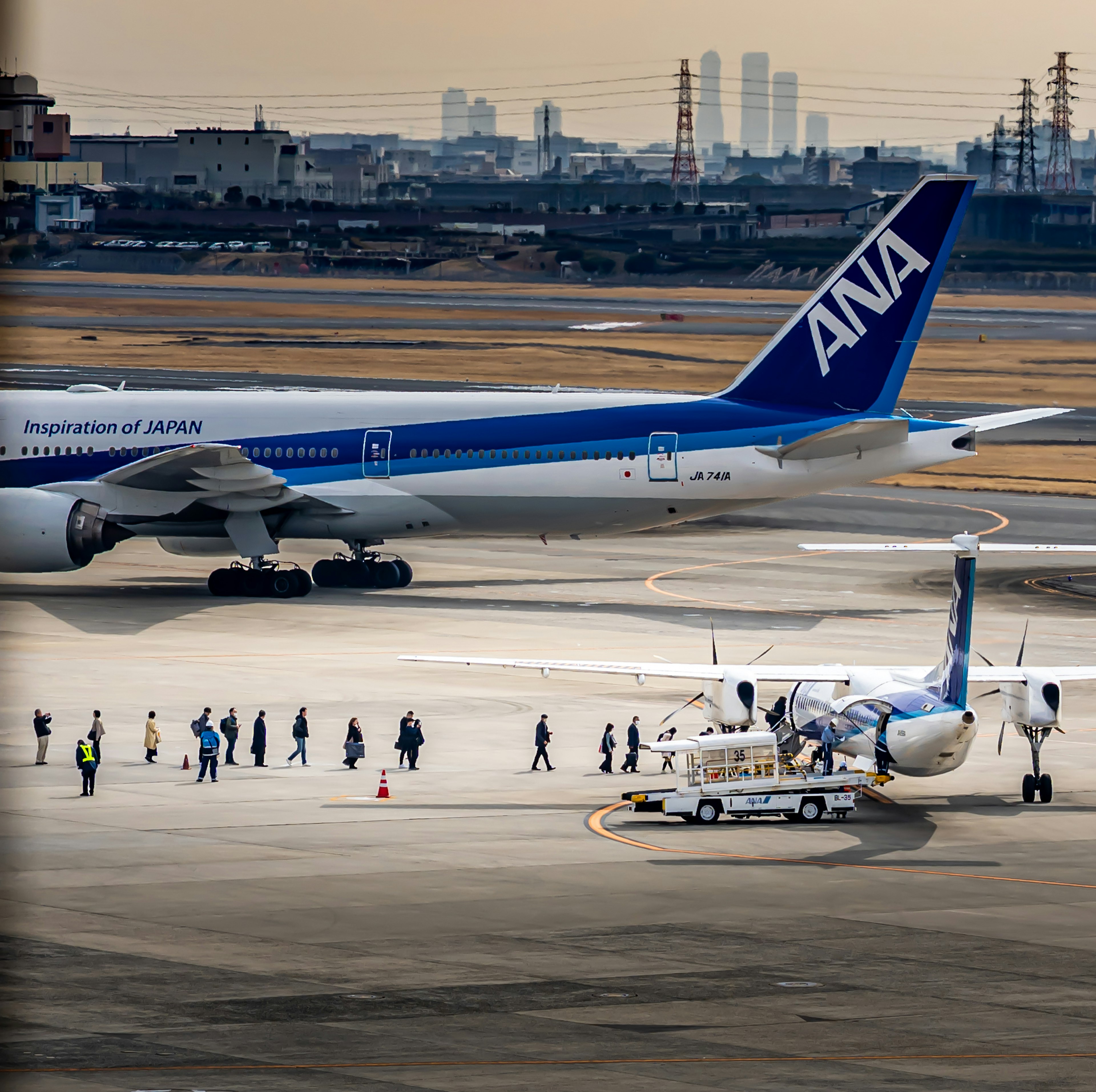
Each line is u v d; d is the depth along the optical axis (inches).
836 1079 3444.9
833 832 6112.2
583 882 5270.7
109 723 7504.9
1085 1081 3467.0
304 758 6953.7
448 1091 3321.9
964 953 4527.6
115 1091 3282.5
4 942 4471.0
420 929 4675.2
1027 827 6225.4
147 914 4773.6
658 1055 3602.4
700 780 6289.4
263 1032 3725.4
